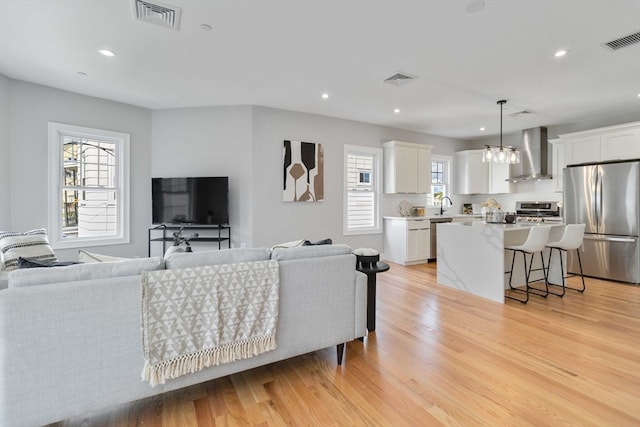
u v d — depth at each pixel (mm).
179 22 2406
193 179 4453
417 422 1563
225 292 1668
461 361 2166
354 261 2174
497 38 2623
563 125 5484
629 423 1547
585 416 1600
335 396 1783
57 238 3898
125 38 2654
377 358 2215
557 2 2135
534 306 3307
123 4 2188
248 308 1740
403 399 1748
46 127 3781
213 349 1636
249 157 4555
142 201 4566
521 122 5379
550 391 1813
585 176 4617
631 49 2805
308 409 1672
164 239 4395
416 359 2197
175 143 4633
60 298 1350
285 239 4859
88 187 4180
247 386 1890
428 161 5996
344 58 3012
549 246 3855
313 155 5027
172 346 1538
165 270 1557
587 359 2184
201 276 1610
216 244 4668
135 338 1489
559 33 2539
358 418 1599
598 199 4469
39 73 3406
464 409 1660
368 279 2627
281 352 1891
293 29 2498
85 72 3367
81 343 1394
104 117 4211
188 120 4617
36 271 1387
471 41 2678
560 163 5305
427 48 2807
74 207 4121
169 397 1784
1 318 1270
